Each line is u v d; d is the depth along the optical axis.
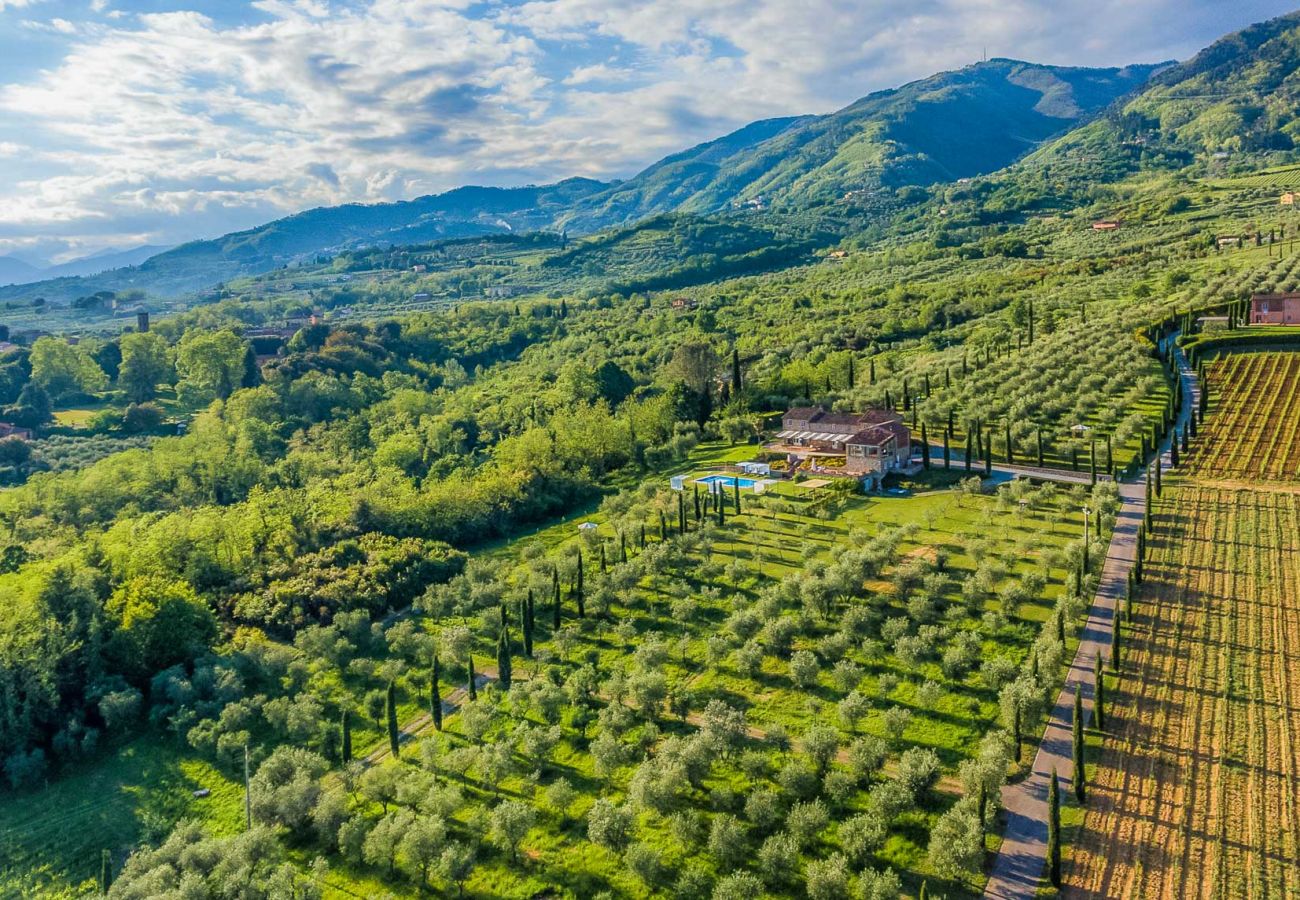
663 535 137.88
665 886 72.69
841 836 72.06
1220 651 92.00
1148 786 74.56
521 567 142.62
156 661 117.62
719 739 84.25
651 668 101.81
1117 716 84.00
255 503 153.88
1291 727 79.56
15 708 103.94
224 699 108.12
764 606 109.19
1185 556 112.38
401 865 80.38
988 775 73.06
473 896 75.00
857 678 92.62
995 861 68.94
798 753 84.69
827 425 176.62
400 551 142.50
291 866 78.00
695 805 80.75
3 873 86.31
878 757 78.56
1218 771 75.19
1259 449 142.25
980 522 129.38
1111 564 112.69
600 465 192.25
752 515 145.75
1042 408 169.62
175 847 83.00
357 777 90.69
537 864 77.44
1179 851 67.31
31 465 196.25
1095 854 68.12
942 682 92.56
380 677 113.75
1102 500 124.56
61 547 141.00
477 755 91.12
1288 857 65.62
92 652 112.75
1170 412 157.00
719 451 191.25
